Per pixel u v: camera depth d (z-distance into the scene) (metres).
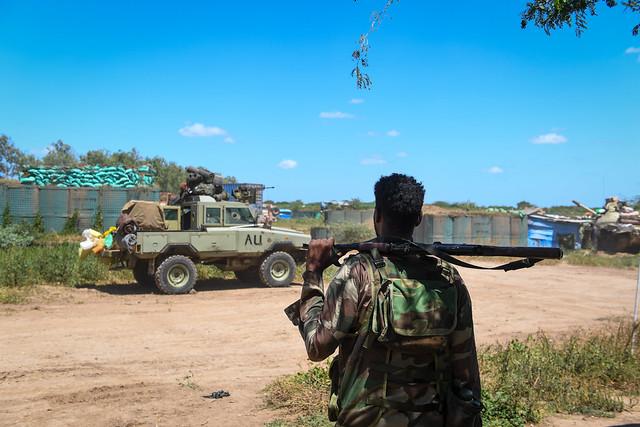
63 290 13.20
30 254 15.21
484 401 5.13
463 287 2.38
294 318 2.48
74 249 16.69
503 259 25.14
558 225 30.61
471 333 2.35
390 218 2.46
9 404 5.61
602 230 30.12
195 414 5.29
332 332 2.27
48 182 26.30
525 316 11.57
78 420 5.13
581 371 6.64
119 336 8.98
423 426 2.22
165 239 13.54
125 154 57.19
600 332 9.56
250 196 16.64
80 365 7.18
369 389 2.25
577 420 5.22
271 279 14.71
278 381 6.21
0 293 12.12
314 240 2.49
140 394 5.95
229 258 14.70
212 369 7.11
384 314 2.22
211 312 11.26
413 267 2.36
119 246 13.95
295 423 4.93
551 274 20.64
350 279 2.30
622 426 5.04
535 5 4.16
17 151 57.28
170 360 7.55
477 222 29.12
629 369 6.65
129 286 14.52
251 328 9.78
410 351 2.23
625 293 15.77
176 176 55.25
